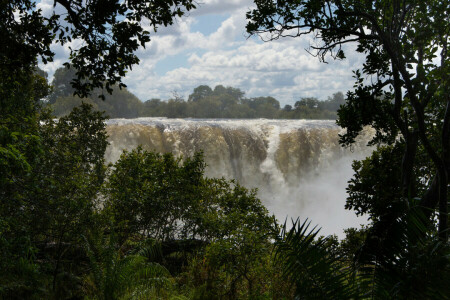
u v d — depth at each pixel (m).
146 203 10.97
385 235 3.36
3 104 8.49
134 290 7.07
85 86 7.44
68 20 7.20
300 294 3.47
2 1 7.41
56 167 10.84
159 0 7.21
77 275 7.88
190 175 11.91
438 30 7.74
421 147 9.95
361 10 8.08
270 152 34.12
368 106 8.91
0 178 6.38
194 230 10.90
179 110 121.94
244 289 7.12
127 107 110.50
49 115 13.87
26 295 6.85
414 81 7.73
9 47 7.63
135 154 11.92
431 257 3.12
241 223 9.37
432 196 7.46
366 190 10.28
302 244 3.52
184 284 7.78
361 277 3.43
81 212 8.74
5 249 7.22
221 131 32.81
